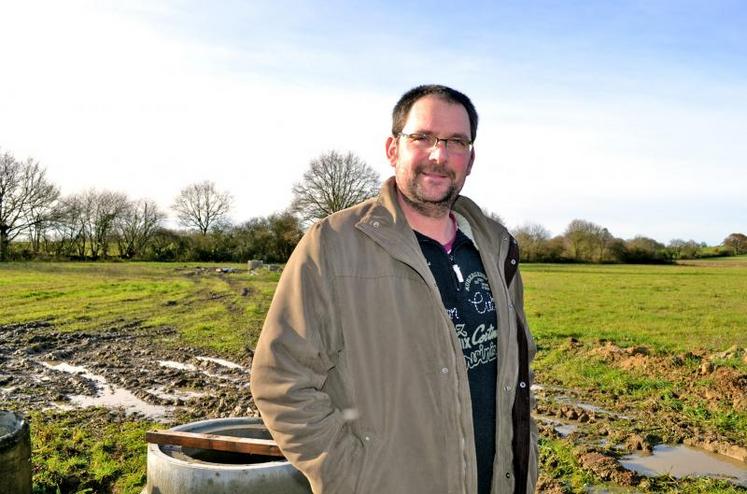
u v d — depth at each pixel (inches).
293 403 84.4
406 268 89.4
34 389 345.4
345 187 1934.1
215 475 124.4
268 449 130.8
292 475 127.1
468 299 94.7
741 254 2817.4
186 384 359.9
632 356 417.4
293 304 87.4
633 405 317.4
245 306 765.9
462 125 94.3
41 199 2146.9
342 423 85.8
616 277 1461.6
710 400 320.2
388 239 89.1
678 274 1612.9
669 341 492.7
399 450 85.3
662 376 370.3
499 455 92.5
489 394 94.2
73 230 2287.2
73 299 820.0
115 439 251.8
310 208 1955.0
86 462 222.1
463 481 86.0
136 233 2385.6
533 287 1120.8
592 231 2443.4
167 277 1368.1
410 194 94.0
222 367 408.5
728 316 665.6
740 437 263.9
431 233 97.0
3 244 2070.6
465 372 88.0
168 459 130.1
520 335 98.7
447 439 86.3
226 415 295.6
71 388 349.4
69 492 201.6
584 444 256.2
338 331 88.8
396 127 97.0
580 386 358.0
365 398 86.3
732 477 224.5
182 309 725.3
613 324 594.2
